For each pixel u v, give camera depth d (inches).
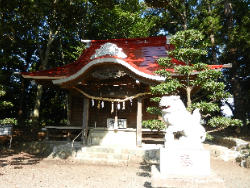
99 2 633.0
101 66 403.9
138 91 427.5
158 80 383.2
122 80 432.8
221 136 549.6
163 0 771.4
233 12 711.1
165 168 212.2
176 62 472.7
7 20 448.1
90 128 444.5
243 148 404.2
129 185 235.6
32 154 439.8
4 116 815.7
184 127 223.5
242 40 580.7
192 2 807.1
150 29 906.1
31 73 472.4
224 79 890.7
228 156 386.6
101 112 521.7
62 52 797.9
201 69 275.7
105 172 299.6
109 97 447.5
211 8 789.9
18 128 642.2
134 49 586.6
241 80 831.1
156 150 363.3
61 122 869.2
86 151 388.5
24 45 656.4
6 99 802.2
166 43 575.2
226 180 264.1
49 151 447.8
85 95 436.1
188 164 211.3
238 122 235.0
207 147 454.0
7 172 289.3
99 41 639.8
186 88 291.1
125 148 382.6
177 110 225.9
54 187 227.5
